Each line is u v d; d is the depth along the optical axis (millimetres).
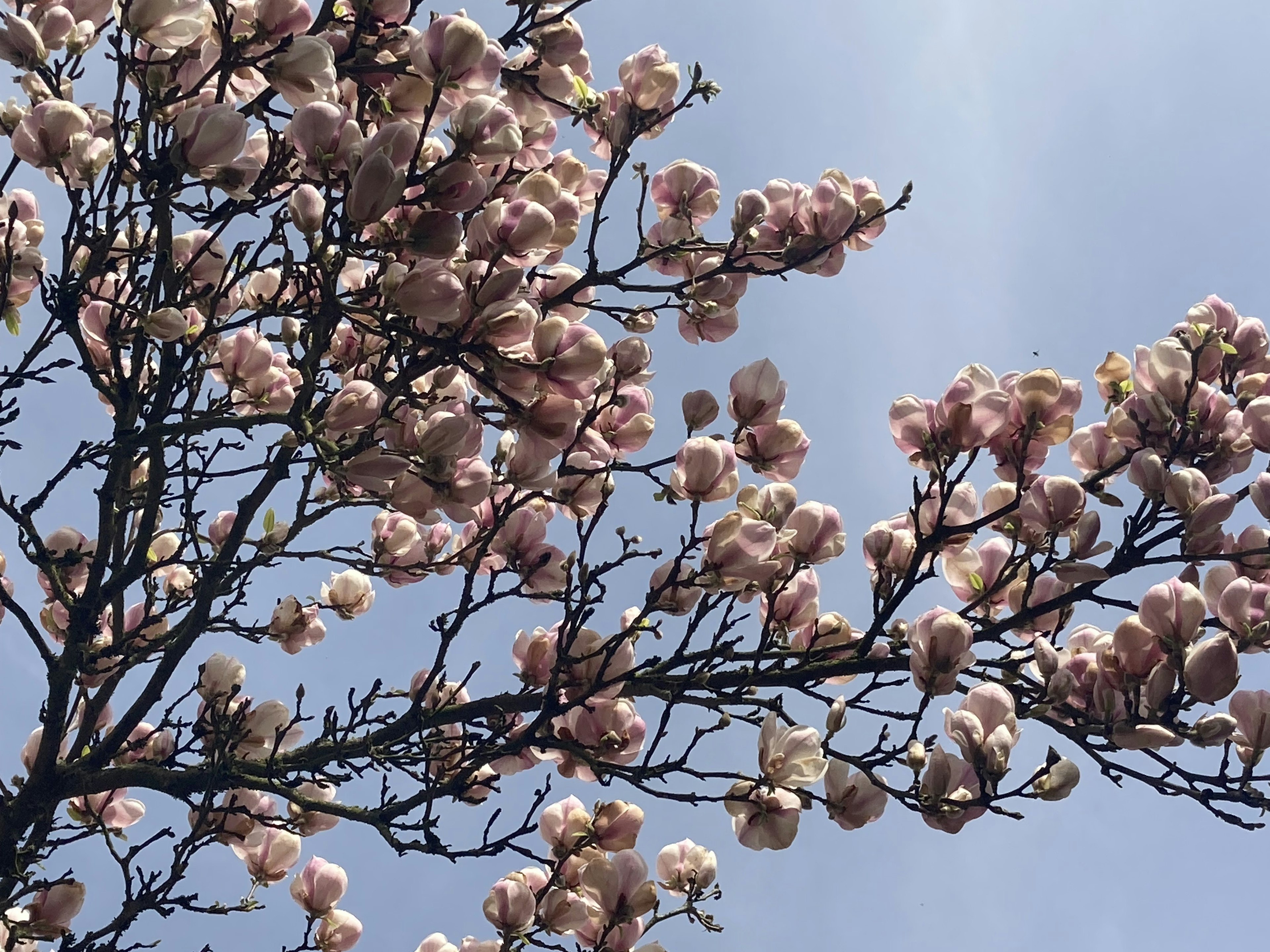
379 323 3842
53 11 4270
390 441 4012
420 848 4066
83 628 4602
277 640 5207
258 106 4172
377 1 4344
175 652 4586
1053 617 4523
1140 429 4109
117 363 4445
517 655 4738
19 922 4684
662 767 3941
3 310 4465
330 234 3629
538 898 4305
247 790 5152
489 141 3619
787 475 4520
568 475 4133
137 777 4586
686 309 4863
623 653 4289
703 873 4633
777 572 4242
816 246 4922
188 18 3914
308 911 5316
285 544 4457
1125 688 3617
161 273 4305
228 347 5074
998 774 3375
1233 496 3723
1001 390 3859
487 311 3652
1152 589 3627
